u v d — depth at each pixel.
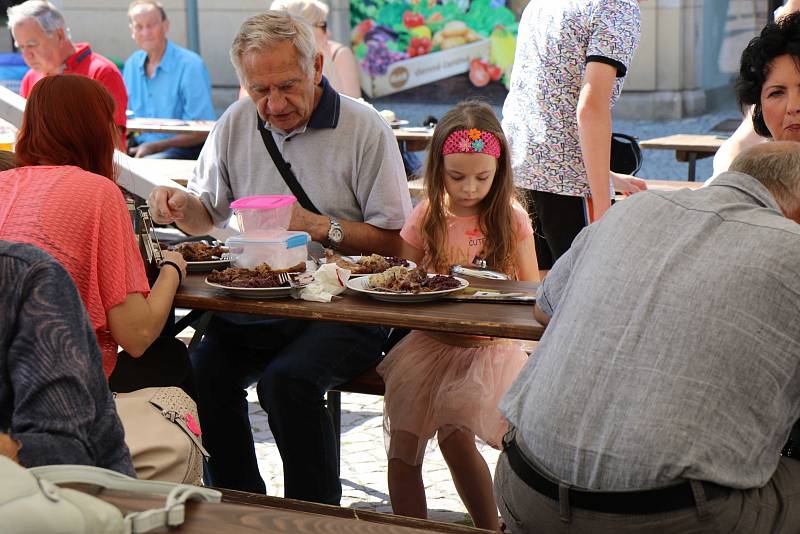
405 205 3.87
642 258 2.36
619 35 4.43
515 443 2.49
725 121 12.73
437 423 3.28
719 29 13.20
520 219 3.57
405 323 2.91
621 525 2.25
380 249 3.83
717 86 13.41
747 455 2.21
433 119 7.65
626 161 5.45
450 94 14.05
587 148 4.47
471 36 13.74
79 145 2.97
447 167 3.43
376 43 14.09
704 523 2.19
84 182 2.82
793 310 2.21
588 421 2.29
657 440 2.19
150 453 2.66
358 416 5.00
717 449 2.19
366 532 1.88
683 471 2.18
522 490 2.42
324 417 3.38
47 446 1.98
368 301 3.11
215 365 3.61
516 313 2.94
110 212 2.82
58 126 2.96
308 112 3.80
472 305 3.05
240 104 3.97
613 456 2.24
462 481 3.36
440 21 13.82
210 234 4.29
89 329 2.14
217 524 1.83
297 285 3.13
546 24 4.63
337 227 3.71
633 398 2.25
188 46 14.25
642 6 12.97
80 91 2.99
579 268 2.50
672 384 2.22
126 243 2.86
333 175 3.86
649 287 2.31
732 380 2.21
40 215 2.75
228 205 4.07
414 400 3.32
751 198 2.43
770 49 3.15
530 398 2.43
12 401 2.10
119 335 2.85
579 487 2.29
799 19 3.12
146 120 8.09
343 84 7.39
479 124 3.41
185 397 2.88
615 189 5.12
